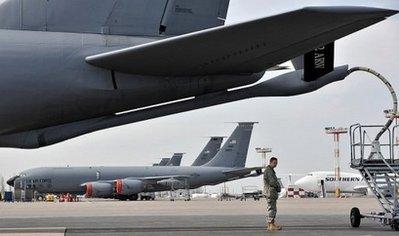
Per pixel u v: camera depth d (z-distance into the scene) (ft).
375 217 43.75
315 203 124.77
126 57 37.96
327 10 32.19
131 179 221.46
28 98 38.32
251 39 35.73
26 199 221.46
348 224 49.60
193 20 42.14
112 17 41.04
